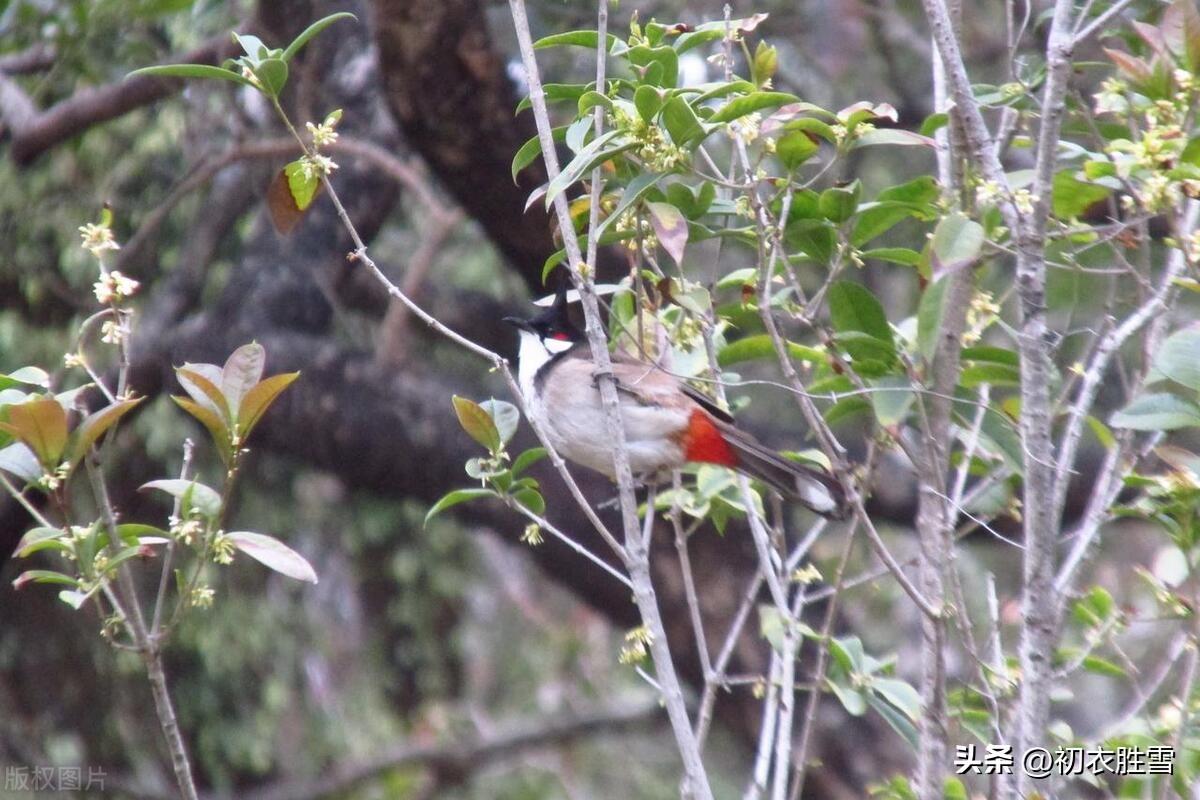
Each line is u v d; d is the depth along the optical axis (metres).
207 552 4.80
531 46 5.52
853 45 12.41
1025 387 4.93
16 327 12.88
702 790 4.83
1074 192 5.70
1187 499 5.32
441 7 9.62
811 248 5.58
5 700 14.36
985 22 13.66
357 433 11.37
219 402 4.81
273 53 5.15
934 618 4.98
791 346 6.38
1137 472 6.11
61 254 12.91
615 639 17.62
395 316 11.73
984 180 5.07
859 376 5.56
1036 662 4.90
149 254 13.26
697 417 6.86
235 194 12.77
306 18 11.81
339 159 12.44
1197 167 5.08
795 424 13.37
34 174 12.97
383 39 9.75
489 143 10.14
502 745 15.78
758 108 5.09
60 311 13.10
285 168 5.58
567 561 11.37
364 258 5.23
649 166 5.16
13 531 11.46
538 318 7.78
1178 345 5.02
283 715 15.69
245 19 11.88
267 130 12.32
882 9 13.14
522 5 5.55
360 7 12.28
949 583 5.30
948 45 5.15
